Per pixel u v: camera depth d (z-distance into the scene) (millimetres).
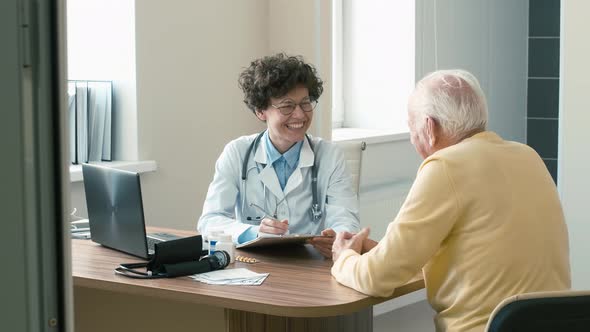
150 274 2297
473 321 2014
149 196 3955
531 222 2029
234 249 2479
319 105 4672
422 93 2152
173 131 4055
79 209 3660
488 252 2002
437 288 2113
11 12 759
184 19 4074
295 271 2359
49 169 789
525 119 6895
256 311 2021
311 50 4590
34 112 775
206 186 4266
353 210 2855
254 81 2811
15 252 778
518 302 1711
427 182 2041
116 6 3861
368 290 2070
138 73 3859
